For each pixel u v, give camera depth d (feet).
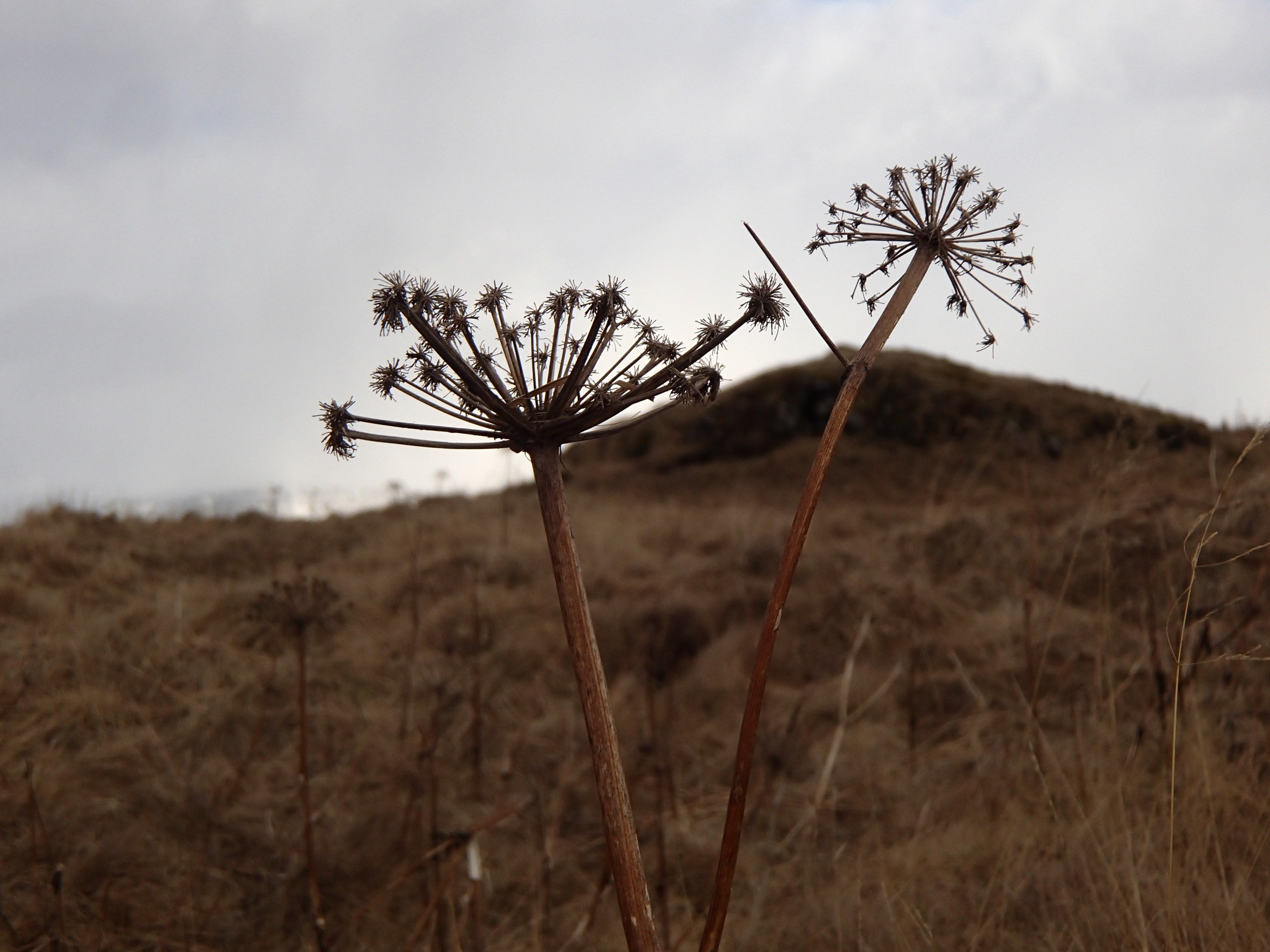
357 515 43.14
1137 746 10.62
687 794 15.06
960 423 72.59
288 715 17.95
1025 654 17.70
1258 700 11.64
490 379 2.85
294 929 10.78
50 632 20.31
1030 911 8.71
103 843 11.76
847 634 22.45
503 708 18.54
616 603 26.12
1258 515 13.28
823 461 2.85
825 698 18.84
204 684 18.76
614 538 37.14
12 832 12.01
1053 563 21.71
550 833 11.85
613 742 2.52
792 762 14.83
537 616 25.29
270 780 15.14
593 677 2.56
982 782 12.39
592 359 2.83
